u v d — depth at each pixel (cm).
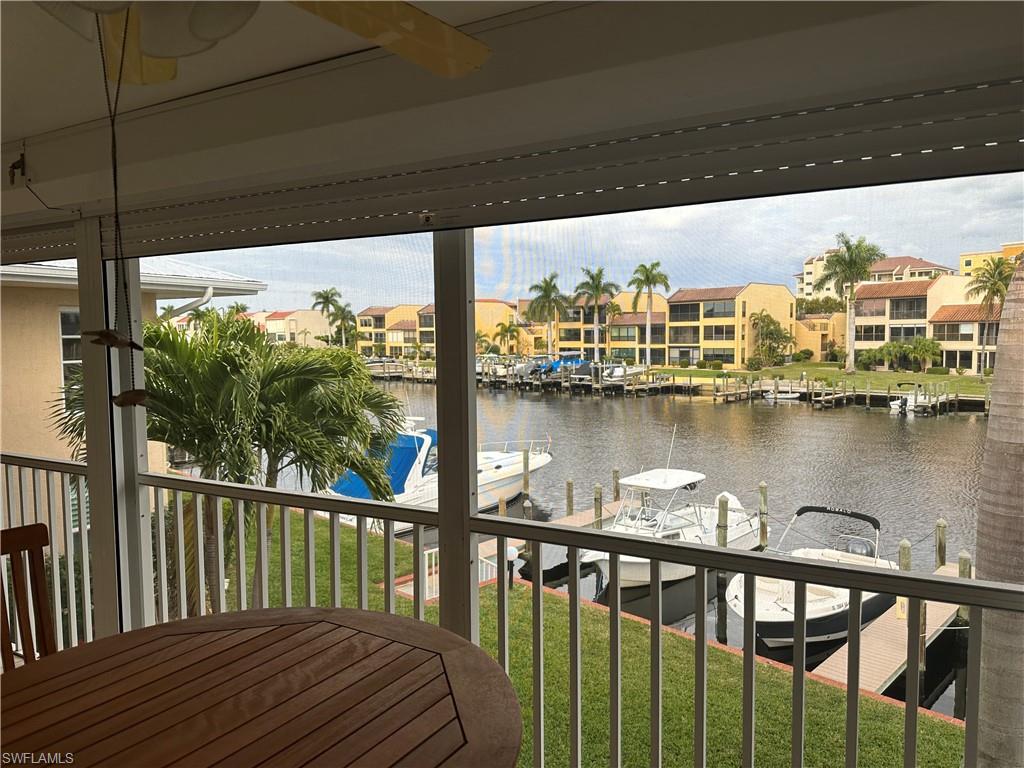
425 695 148
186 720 138
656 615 204
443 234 234
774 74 172
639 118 197
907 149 165
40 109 264
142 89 245
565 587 242
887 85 167
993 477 168
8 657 189
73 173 282
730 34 162
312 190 260
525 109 199
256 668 160
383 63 211
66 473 357
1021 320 165
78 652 169
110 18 123
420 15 100
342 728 135
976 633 167
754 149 183
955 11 141
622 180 201
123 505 321
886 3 144
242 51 215
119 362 320
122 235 310
